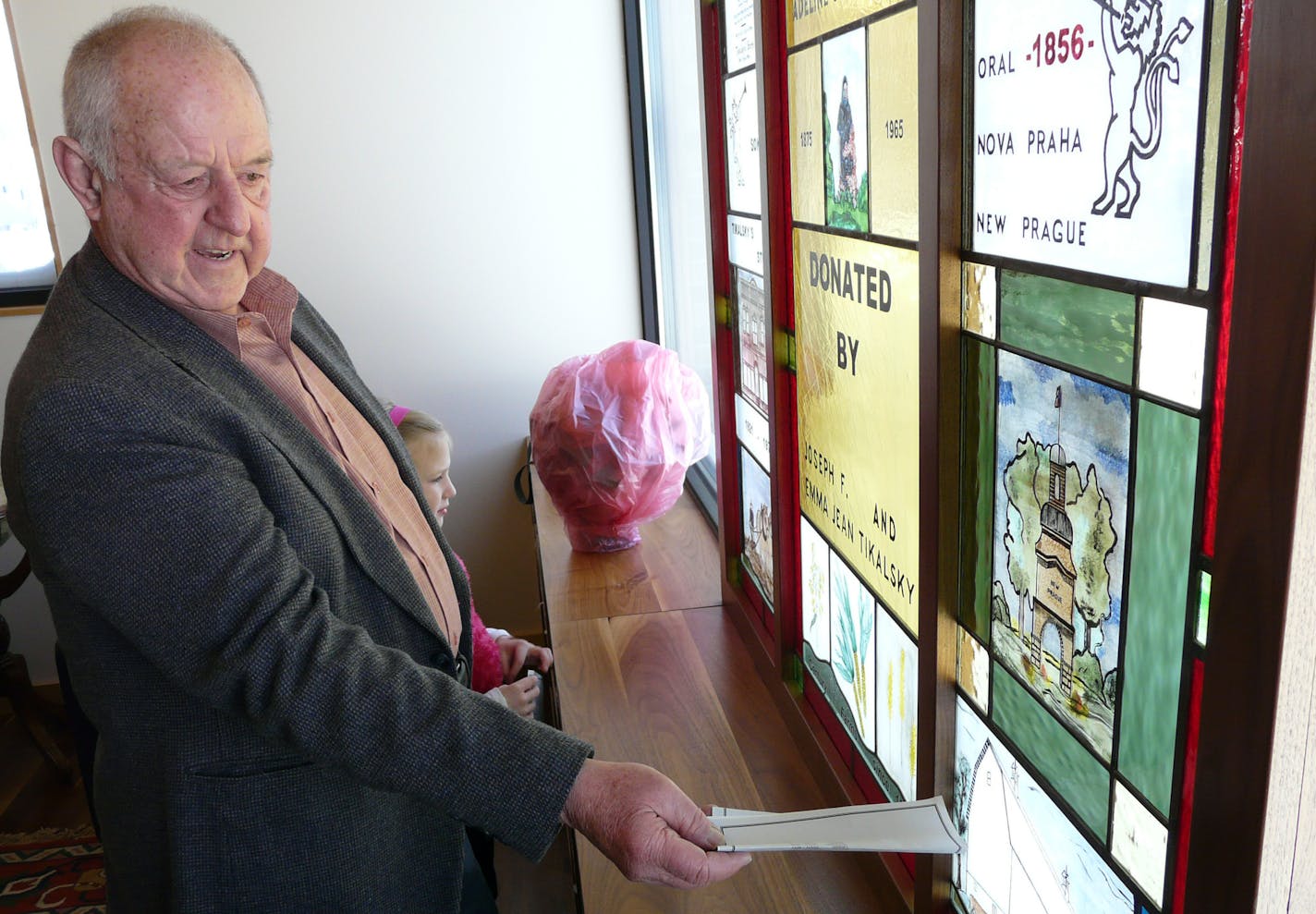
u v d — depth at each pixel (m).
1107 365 0.66
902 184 0.95
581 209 2.93
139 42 0.92
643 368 2.14
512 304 2.98
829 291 1.21
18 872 2.43
